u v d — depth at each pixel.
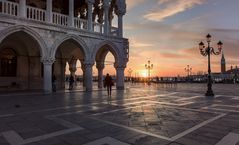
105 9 24.58
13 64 22.78
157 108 11.84
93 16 27.64
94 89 25.44
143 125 7.85
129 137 6.39
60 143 5.83
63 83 27.45
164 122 8.35
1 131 6.98
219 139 6.23
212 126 7.77
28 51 23.45
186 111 10.93
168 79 67.81
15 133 6.75
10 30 16.95
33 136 6.45
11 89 22.47
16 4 17.59
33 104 13.05
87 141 6.02
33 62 23.95
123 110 11.09
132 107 12.14
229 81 57.78
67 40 21.84
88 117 9.26
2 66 22.00
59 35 20.17
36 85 24.16
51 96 17.75
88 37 22.72
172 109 11.53
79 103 13.62
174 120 8.73
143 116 9.52
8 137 6.34
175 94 20.97
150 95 19.59
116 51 25.89
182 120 8.74
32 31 18.25
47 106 12.29
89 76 23.03
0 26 16.45
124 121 8.49
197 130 7.20
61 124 7.96
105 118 9.05
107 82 19.39
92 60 23.14
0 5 20.17
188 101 15.23
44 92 19.41
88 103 13.66
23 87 23.31
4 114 9.84
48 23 19.23
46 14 19.45
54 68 26.67
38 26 18.61
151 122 8.34
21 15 17.73
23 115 9.64
